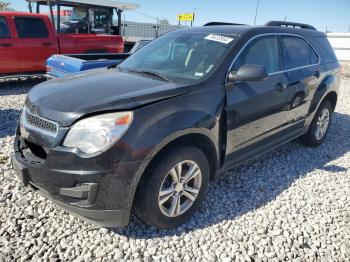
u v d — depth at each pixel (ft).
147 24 50.21
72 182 8.25
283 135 14.49
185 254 9.09
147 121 8.62
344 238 10.29
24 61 29.09
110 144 8.14
